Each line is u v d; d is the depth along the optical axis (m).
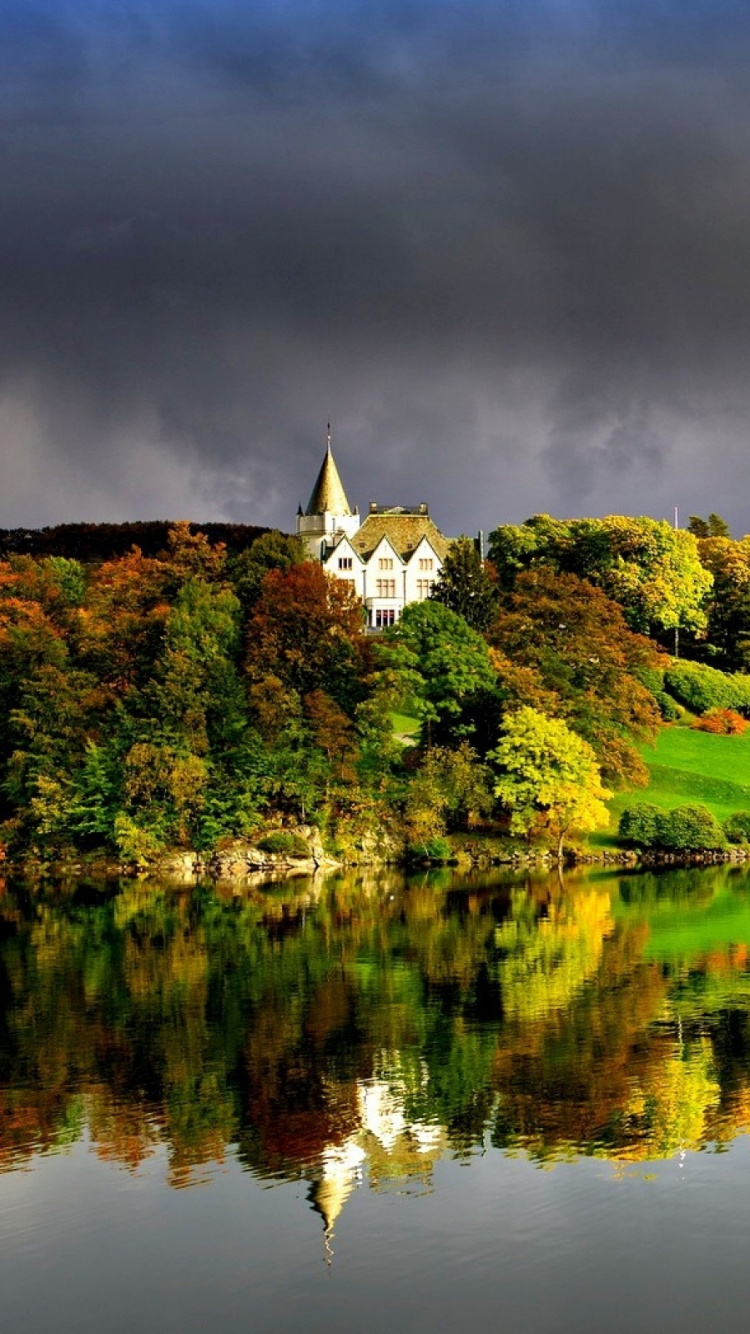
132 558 161.88
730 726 144.38
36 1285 31.14
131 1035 50.88
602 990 57.53
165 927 76.19
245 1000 56.59
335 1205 34.84
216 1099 42.94
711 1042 48.81
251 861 101.69
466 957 65.56
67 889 93.56
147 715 109.44
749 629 176.88
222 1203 35.12
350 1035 50.59
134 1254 32.47
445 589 148.62
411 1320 29.44
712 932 72.00
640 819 107.94
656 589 172.62
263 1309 30.00
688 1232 33.09
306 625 119.19
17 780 106.69
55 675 109.56
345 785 109.25
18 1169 37.50
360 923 76.88
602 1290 30.50
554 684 119.56
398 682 114.81
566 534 182.62
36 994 58.09
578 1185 35.94
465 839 108.62
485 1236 33.12
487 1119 40.78
